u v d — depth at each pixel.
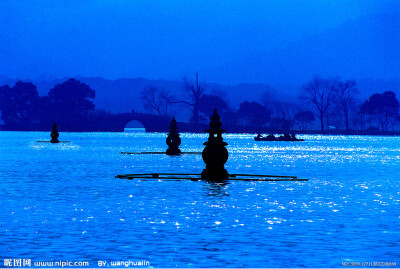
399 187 148.00
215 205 113.38
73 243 79.06
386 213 103.81
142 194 130.38
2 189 140.00
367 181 164.50
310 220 96.56
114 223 93.19
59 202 117.00
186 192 133.88
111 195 128.12
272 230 87.88
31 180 163.88
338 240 81.00
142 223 93.50
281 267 67.94
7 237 82.56
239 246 77.62
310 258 71.62
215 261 70.31
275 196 127.56
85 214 101.75
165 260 70.75
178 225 91.62
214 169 164.00
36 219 96.62
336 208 109.88
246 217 99.38
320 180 166.75
